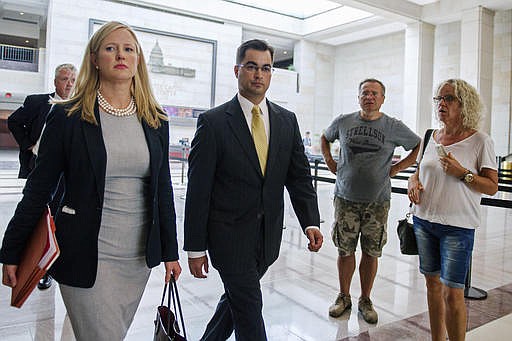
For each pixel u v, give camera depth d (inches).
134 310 63.5
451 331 85.5
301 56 751.1
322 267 169.3
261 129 73.8
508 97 491.2
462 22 476.7
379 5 488.7
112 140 58.5
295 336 106.3
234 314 72.6
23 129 123.6
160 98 656.4
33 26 784.3
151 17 640.4
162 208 64.4
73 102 58.3
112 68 58.1
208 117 72.7
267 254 73.5
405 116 549.0
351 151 116.3
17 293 51.4
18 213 55.2
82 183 56.8
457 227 86.8
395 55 683.4
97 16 605.0
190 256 72.1
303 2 682.8
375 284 150.6
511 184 177.2
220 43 694.5
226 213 72.1
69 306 58.8
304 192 78.5
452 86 89.7
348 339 105.5
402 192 146.9
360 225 119.1
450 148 90.0
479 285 151.3
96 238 57.3
